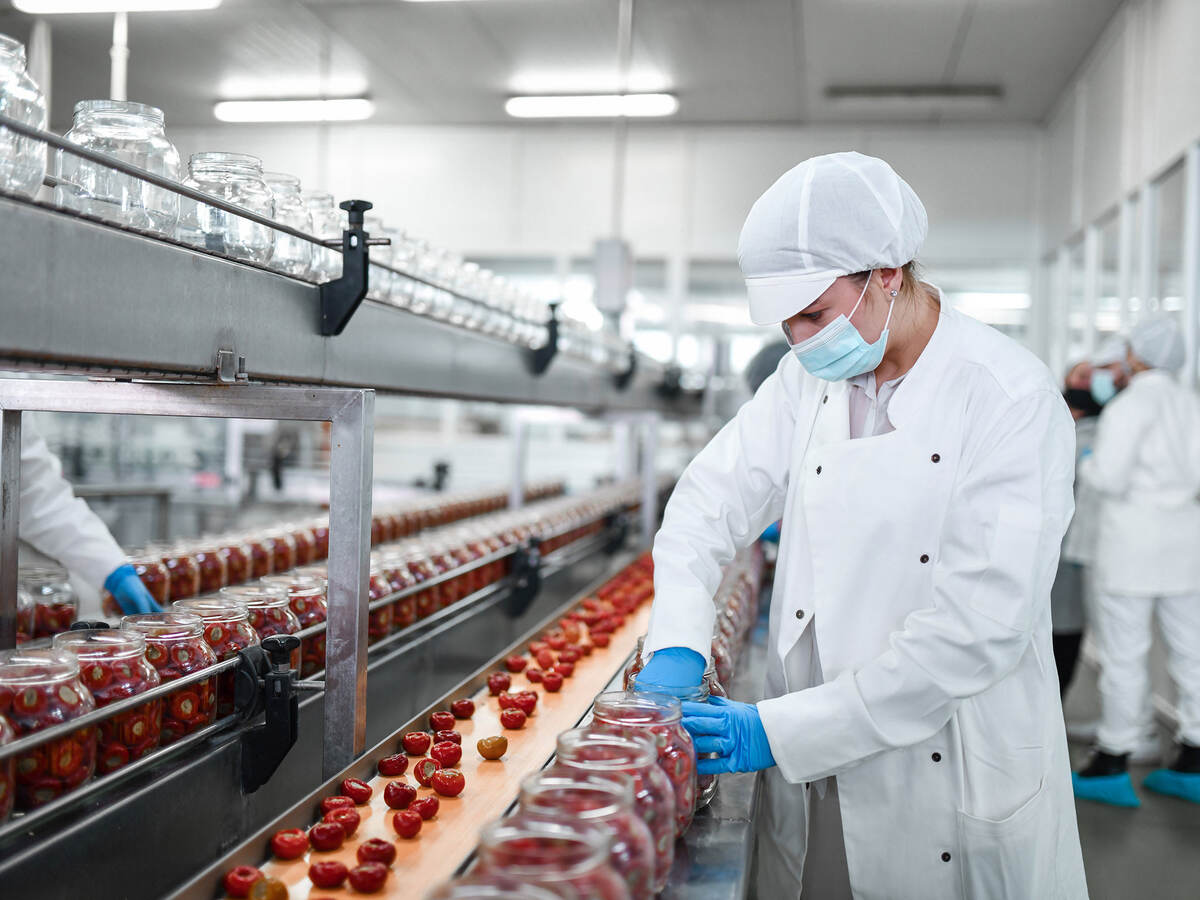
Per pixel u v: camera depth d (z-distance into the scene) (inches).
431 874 42.6
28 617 68.2
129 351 36.9
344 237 53.2
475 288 80.7
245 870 40.1
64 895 38.7
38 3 214.2
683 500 61.8
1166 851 122.7
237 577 86.2
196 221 47.1
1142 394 140.9
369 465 52.8
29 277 31.5
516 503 172.4
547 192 327.9
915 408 53.4
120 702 43.7
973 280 308.0
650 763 39.4
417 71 274.7
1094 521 157.6
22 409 56.0
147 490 172.4
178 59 267.6
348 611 52.6
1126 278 221.1
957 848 54.8
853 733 49.8
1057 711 56.6
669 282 323.3
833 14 228.2
